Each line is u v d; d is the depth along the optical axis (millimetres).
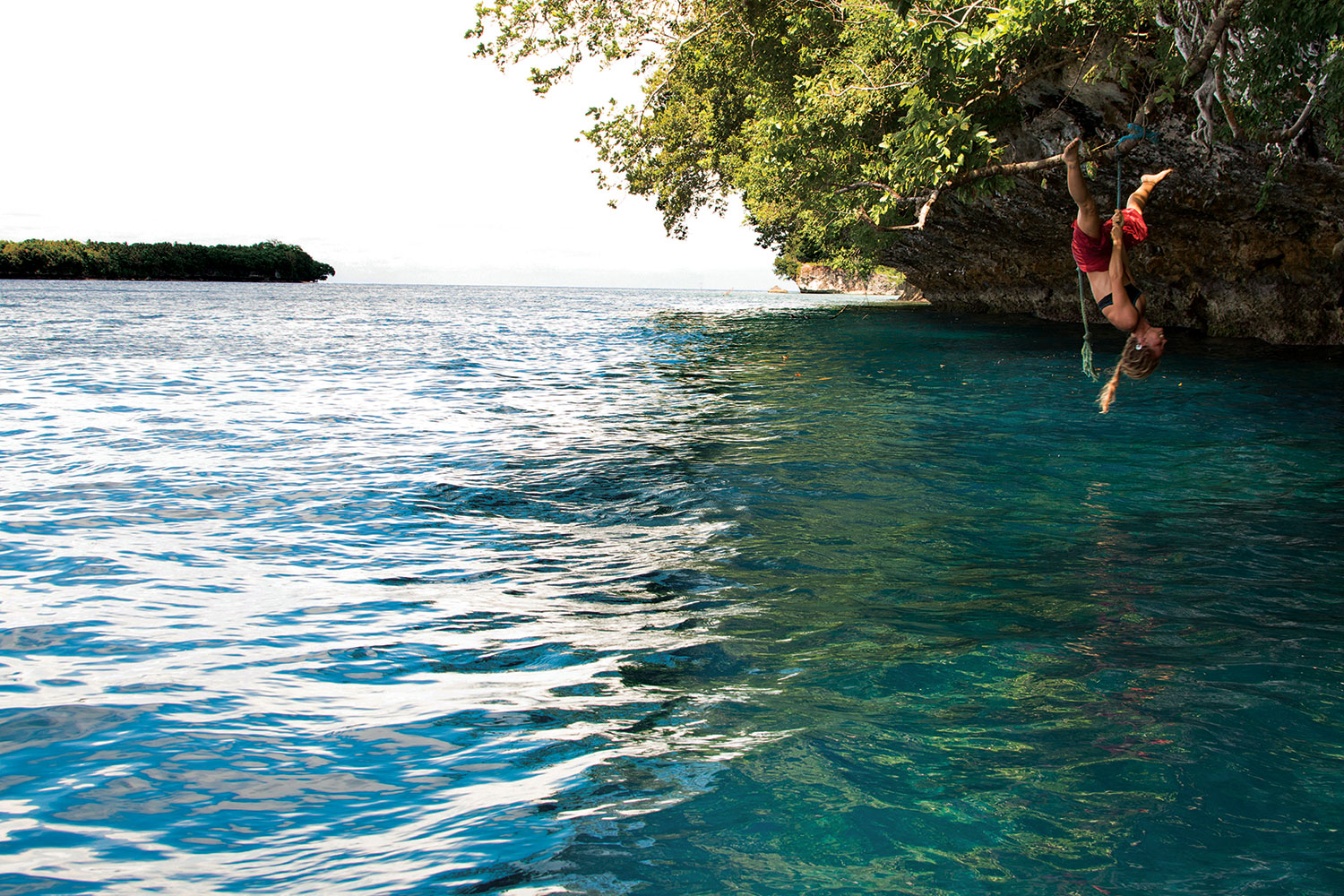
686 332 29109
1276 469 8852
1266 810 3152
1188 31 12688
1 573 5629
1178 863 2846
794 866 2844
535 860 2861
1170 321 24812
